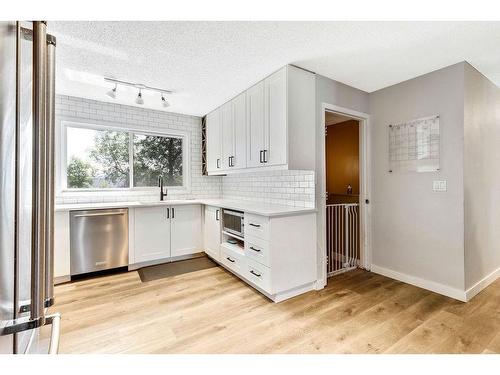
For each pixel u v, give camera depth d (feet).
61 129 10.07
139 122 11.73
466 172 7.38
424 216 8.20
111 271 10.03
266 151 8.29
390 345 5.32
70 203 10.22
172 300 7.48
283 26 5.55
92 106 10.61
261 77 8.32
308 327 6.02
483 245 8.29
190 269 10.24
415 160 8.43
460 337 5.60
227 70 7.77
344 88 9.10
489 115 8.65
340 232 10.97
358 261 10.55
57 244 8.68
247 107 9.27
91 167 10.85
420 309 6.86
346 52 6.75
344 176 12.22
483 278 8.25
